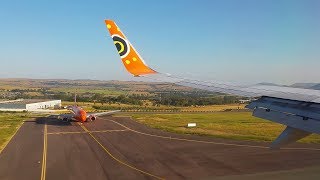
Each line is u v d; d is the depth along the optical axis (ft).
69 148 154.61
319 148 148.36
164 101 573.33
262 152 142.41
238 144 164.35
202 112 387.55
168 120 289.33
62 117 268.82
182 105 537.65
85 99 644.27
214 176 103.55
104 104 540.93
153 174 107.96
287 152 140.67
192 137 189.57
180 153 142.51
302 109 32.73
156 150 149.38
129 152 145.28
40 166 119.34
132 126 240.53
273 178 98.68
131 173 109.60
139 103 559.79
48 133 203.10
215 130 223.92
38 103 463.01
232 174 105.29
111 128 228.43
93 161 127.54
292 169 110.22
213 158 131.34
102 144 165.48
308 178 97.86
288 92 39.24
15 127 231.71
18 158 132.67
